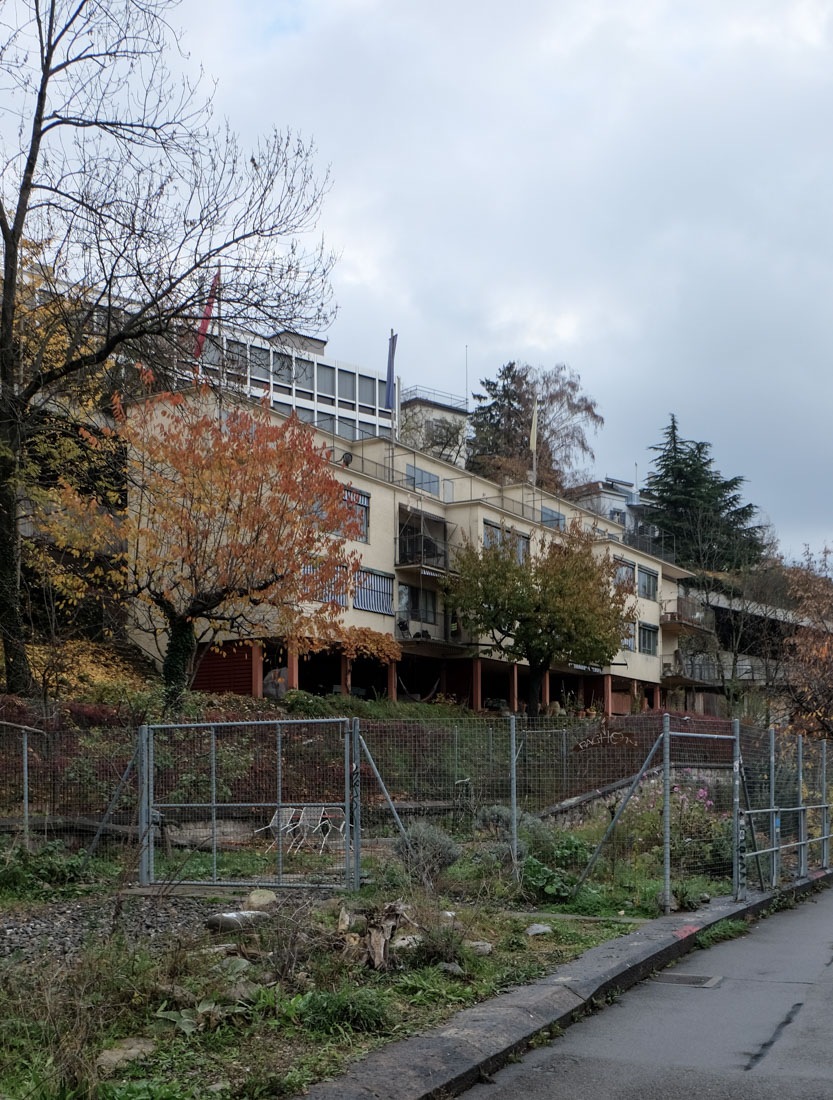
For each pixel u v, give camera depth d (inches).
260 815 653.3
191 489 908.0
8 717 742.5
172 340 860.6
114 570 995.9
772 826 554.6
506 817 564.4
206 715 903.7
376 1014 257.3
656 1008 304.3
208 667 1392.7
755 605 2389.3
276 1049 237.9
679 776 608.7
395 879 478.3
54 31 815.1
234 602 914.1
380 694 1630.2
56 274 878.4
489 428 3065.9
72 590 1016.2
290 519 920.9
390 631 1642.5
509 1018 267.1
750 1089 226.1
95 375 919.7
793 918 489.1
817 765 707.4
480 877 487.5
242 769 649.0
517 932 393.1
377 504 1653.5
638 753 602.9
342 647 1408.7
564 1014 283.3
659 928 404.8
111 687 992.9
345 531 969.5
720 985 335.6
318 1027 252.8
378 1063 229.5
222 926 356.5
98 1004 249.9
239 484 904.3
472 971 317.4
